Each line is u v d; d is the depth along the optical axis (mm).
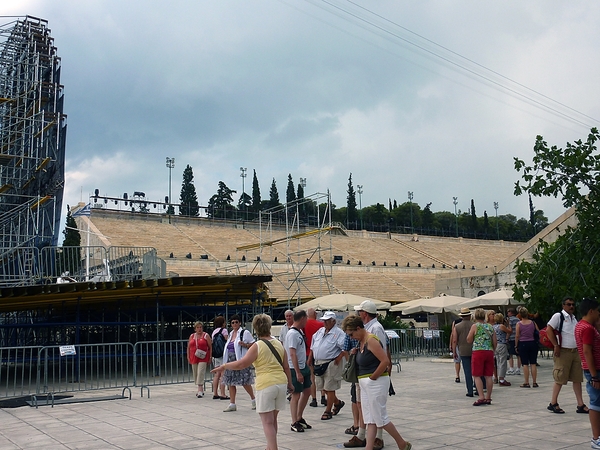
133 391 15078
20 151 33594
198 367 13805
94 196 57344
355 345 9008
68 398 13727
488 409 11031
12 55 36469
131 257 24859
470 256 75875
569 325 10422
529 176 15359
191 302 25500
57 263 25781
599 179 15055
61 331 23500
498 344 14906
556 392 10508
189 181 90000
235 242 57875
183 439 8812
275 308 34938
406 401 12344
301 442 8445
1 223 30281
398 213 114375
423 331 25422
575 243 15219
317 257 57281
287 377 7422
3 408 12367
